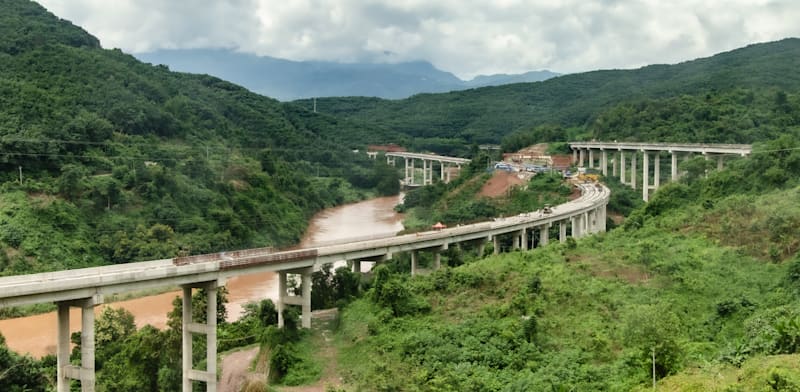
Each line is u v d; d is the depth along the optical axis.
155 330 100.31
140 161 187.50
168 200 178.12
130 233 160.38
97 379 92.19
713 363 63.28
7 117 177.38
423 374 78.25
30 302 74.56
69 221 152.62
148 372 94.38
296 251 107.94
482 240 154.75
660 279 101.88
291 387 86.31
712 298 94.56
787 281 92.25
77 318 130.88
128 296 143.50
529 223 161.00
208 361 89.75
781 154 142.00
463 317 96.75
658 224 138.88
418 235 139.75
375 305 104.25
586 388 67.50
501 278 109.19
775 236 110.69
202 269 90.25
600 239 136.25
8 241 138.88
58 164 169.12
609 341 80.75
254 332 112.19
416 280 112.38
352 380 84.12
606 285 101.50
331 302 120.62
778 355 59.38
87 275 80.81
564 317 91.44
